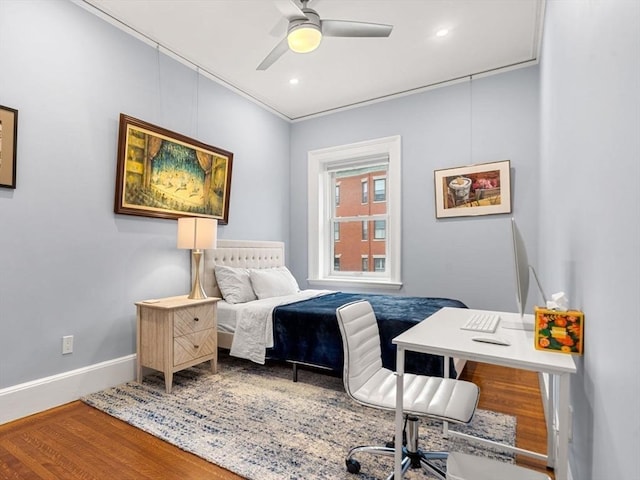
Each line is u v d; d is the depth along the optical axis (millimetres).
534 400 2449
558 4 1910
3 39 2145
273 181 4633
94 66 2631
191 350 2752
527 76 3490
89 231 2592
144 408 2311
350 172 4766
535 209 3445
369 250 4617
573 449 1435
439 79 3816
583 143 1256
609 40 929
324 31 2445
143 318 2729
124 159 2785
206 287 3451
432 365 2240
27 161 2248
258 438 1933
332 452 1799
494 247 3635
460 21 2832
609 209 920
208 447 1846
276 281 3715
